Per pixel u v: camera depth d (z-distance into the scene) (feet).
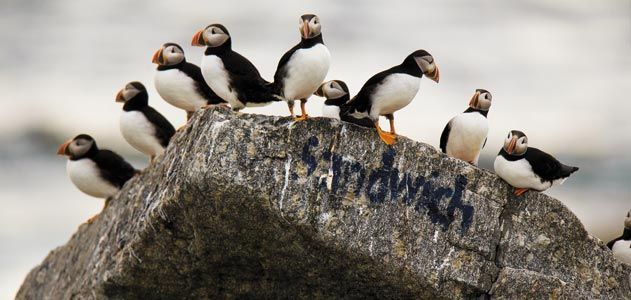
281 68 39.88
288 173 38.11
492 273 40.29
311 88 39.96
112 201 50.70
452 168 40.22
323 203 38.27
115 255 44.80
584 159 139.54
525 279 39.96
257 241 39.96
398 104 40.65
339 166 38.65
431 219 39.63
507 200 41.16
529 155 40.81
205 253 41.68
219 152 37.88
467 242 40.04
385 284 39.86
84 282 47.80
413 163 39.65
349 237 38.47
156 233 41.52
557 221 41.55
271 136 38.24
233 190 37.78
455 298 39.75
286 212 37.96
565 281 41.24
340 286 41.22
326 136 38.70
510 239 40.81
